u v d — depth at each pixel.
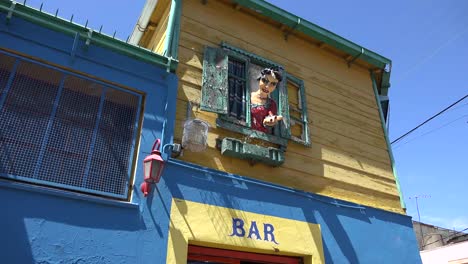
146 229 3.90
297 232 4.90
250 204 4.70
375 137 6.93
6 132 3.67
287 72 6.33
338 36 7.02
